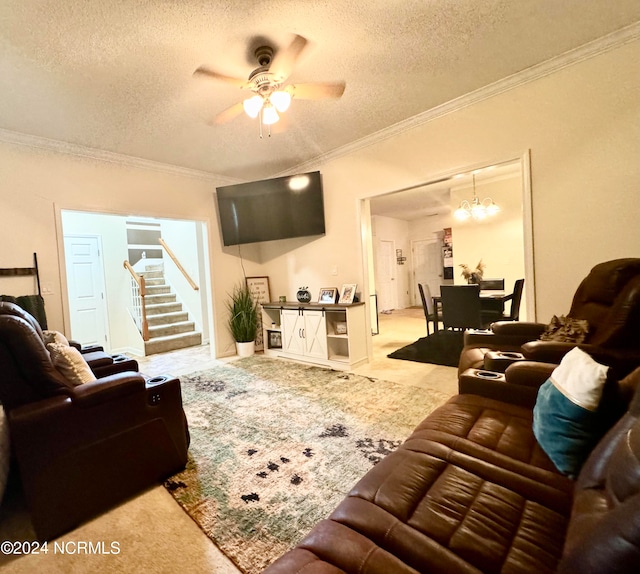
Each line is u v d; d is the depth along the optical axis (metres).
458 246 6.03
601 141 2.36
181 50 2.09
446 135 3.08
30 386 1.54
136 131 3.17
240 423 2.50
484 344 2.48
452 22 2.00
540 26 2.08
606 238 2.38
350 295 3.96
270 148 3.81
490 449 1.21
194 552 1.36
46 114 2.77
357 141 3.70
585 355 1.24
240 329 4.67
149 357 4.91
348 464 1.91
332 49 2.19
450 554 0.80
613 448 0.84
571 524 0.78
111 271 5.32
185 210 4.38
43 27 1.81
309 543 0.88
